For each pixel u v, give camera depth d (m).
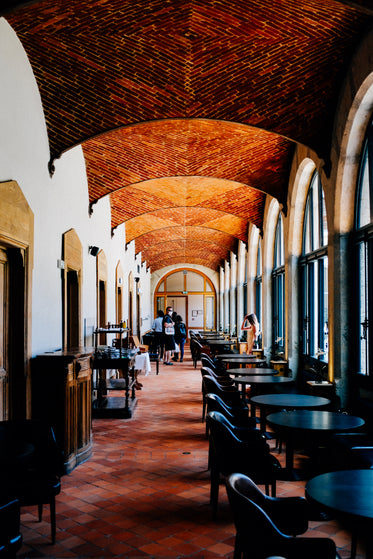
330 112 5.99
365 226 5.36
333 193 5.98
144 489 4.31
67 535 3.40
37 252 5.29
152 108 6.09
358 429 4.95
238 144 8.12
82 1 4.45
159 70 5.57
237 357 9.21
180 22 4.84
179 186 10.74
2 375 4.55
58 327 6.13
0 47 4.35
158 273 26.97
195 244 19.78
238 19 4.78
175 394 9.59
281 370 8.59
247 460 3.39
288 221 8.70
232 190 11.02
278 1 4.49
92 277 8.70
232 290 19.53
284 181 8.89
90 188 8.59
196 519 3.66
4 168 4.37
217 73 5.62
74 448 4.98
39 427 3.48
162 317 16.19
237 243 17.28
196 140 7.97
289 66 5.48
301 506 2.45
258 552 1.98
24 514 3.79
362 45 4.92
